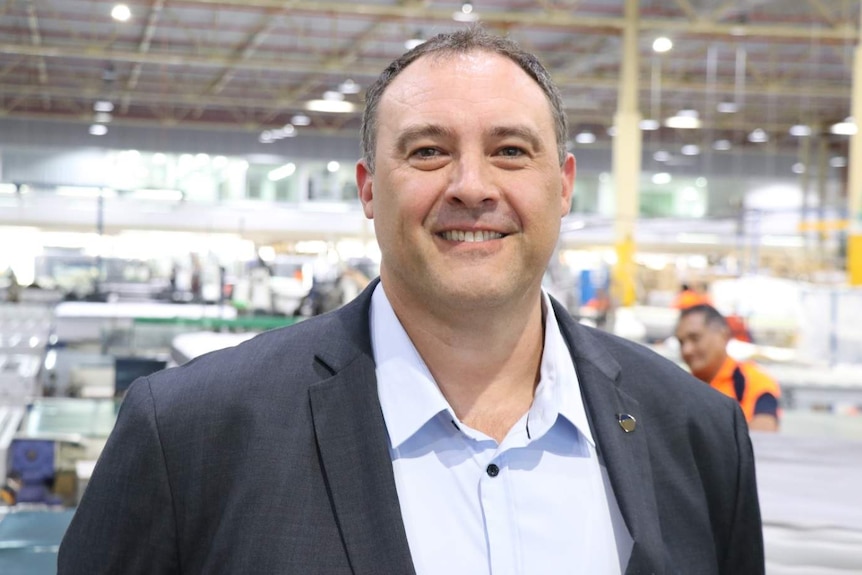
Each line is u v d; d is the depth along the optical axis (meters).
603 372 1.08
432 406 0.97
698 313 3.12
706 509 1.08
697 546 1.05
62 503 2.30
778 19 12.78
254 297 4.79
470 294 0.95
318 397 0.97
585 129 20.84
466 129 0.96
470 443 0.98
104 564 0.94
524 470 0.99
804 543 1.17
